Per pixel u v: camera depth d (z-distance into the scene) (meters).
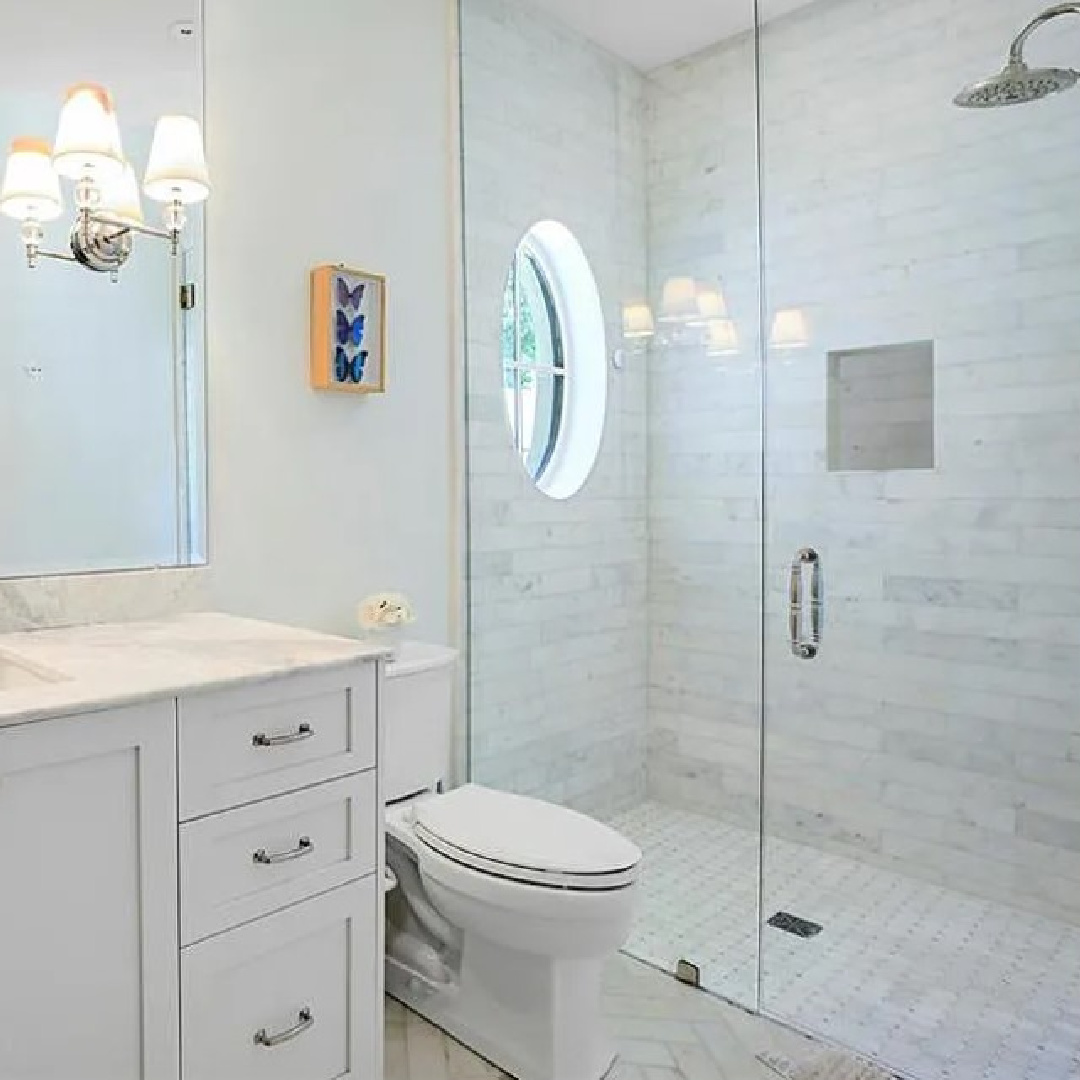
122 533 1.85
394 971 2.05
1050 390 2.37
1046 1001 2.03
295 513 2.15
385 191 2.33
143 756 1.24
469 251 2.56
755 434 2.87
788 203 2.78
